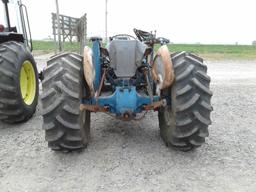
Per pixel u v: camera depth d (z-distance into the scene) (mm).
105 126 5094
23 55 5086
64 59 4004
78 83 3828
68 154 4059
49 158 3969
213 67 13758
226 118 5730
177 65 3926
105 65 4395
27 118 5371
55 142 3863
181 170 3676
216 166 3785
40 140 4543
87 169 3688
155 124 5211
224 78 10375
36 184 3377
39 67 12336
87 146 4289
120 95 3893
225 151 4211
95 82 4094
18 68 4875
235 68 13406
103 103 3988
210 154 4105
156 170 3660
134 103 3895
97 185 3354
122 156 4004
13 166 3764
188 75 3871
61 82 3785
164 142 4426
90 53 3980
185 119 3889
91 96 4031
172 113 3957
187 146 4066
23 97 5336
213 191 3252
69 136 3842
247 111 6219
